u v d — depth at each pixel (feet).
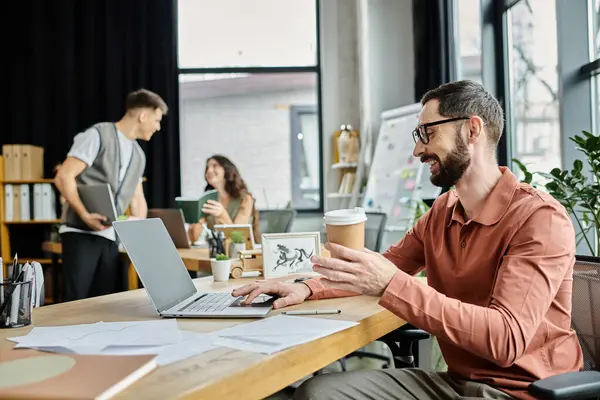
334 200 17.84
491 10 11.96
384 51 16.99
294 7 18.39
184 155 18.26
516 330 3.52
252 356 2.95
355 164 16.94
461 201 4.41
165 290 4.37
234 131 18.40
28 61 16.81
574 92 9.01
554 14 9.87
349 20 17.90
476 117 4.15
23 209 15.72
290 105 18.52
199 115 18.29
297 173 18.56
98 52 16.96
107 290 9.68
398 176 14.76
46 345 3.03
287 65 18.40
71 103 16.72
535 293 3.64
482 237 4.19
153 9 17.04
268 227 13.39
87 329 3.49
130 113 10.01
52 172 16.70
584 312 4.30
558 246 3.79
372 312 4.11
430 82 14.26
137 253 4.19
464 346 3.58
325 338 3.39
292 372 3.10
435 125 4.23
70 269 9.50
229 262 5.92
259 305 4.33
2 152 16.53
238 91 18.37
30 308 3.81
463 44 13.61
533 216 3.92
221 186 12.14
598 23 8.75
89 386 2.25
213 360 2.87
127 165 10.14
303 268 6.00
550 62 10.03
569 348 3.99
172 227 9.89
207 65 18.26
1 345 3.17
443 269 4.50
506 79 11.71
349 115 17.95
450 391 4.16
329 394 4.08
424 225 4.97
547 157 10.21
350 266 3.69
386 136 15.90
